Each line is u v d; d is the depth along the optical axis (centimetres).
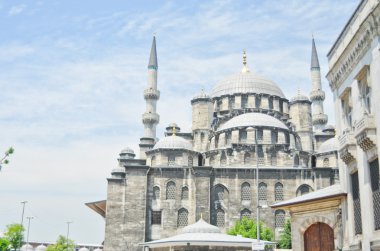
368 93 2512
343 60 2786
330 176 7888
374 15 2270
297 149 9075
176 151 8725
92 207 9625
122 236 7694
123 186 8138
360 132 2405
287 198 7850
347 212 2812
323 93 11744
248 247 4675
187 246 4634
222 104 10562
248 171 8019
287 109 10794
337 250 2906
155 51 11819
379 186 2312
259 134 8781
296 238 3238
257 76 11031
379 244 2266
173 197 7956
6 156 2586
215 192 7950
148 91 11356
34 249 14100
